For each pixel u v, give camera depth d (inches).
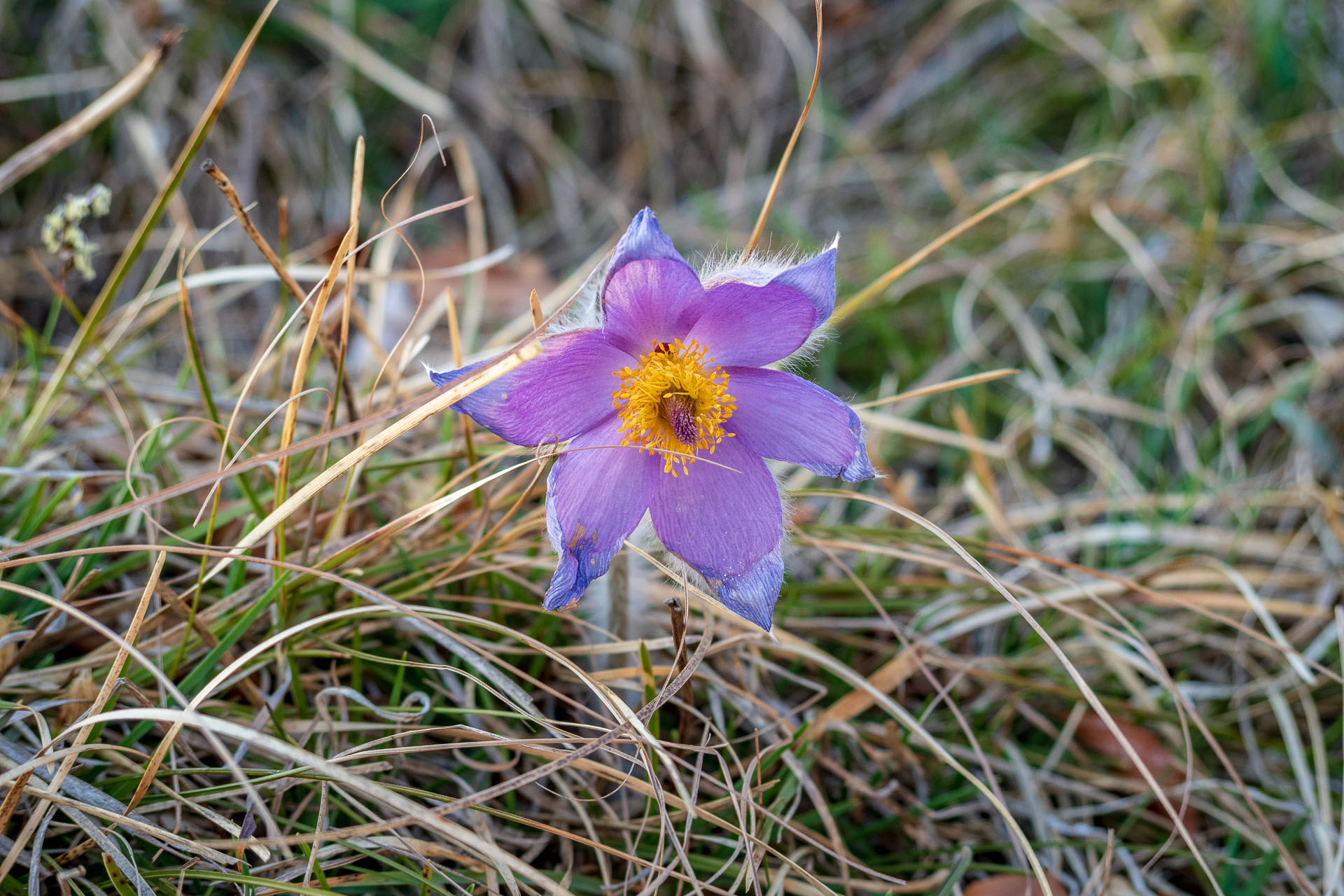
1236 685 17.1
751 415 14.3
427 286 20.6
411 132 23.5
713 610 15.7
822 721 15.6
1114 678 17.0
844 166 23.9
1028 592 15.7
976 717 16.5
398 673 15.3
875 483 18.5
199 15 22.1
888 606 16.7
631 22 25.0
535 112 24.7
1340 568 17.7
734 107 25.1
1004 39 25.6
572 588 13.7
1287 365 20.1
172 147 21.5
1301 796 16.0
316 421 16.5
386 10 23.9
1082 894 15.4
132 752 13.8
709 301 14.0
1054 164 23.8
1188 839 14.6
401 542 15.8
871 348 20.7
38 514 15.4
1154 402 19.6
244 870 13.8
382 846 14.0
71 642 15.2
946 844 15.8
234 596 15.1
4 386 16.6
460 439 16.9
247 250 21.2
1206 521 18.7
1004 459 18.9
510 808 14.9
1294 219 21.5
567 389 14.1
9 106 20.9
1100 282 21.7
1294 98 23.2
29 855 13.9
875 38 26.1
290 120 22.9
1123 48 24.1
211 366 19.1
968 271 21.3
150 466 15.9
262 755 14.7
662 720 15.7
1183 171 22.5
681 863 14.8
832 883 15.0
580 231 23.7
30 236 20.4
